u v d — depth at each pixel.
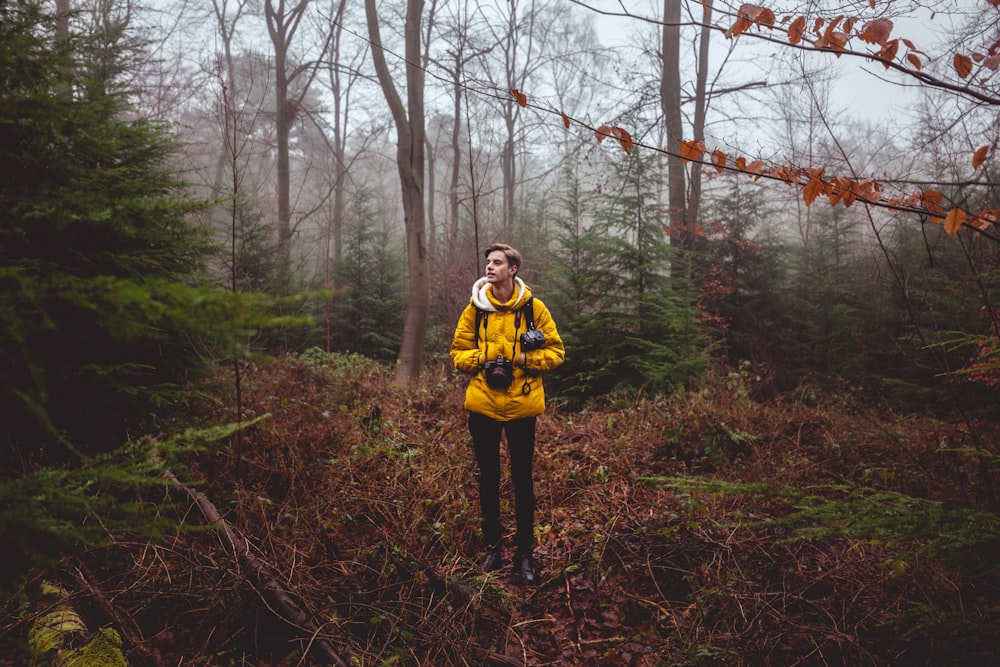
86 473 1.00
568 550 3.22
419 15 8.31
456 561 3.03
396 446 4.27
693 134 11.42
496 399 3.07
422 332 8.22
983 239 3.13
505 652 2.47
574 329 7.02
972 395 4.07
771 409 5.59
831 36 1.66
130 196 1.88
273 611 2.32
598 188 7.32
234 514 2.94
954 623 1.77
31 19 1.58
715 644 2.40
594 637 2.62
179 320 0.75
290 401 4.38
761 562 2.87
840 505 1.79
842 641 2.29
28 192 1.24
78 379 2.36
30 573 1.95
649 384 6.53
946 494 2.96
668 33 10.06
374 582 2.75
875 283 6.79
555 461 4.44
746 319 9.01
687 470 4.42
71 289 0.73
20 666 1.79
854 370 7.35
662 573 2.95
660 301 6.93
